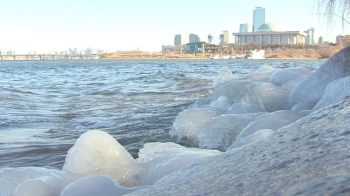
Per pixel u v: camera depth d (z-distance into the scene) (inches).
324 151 46.0
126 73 1100.5
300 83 192.4
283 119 147.9
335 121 57.3
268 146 59.8
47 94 471.2
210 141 173.9
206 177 58.1
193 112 197.5
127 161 107.8
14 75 1055.6
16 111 311.9
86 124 244.4
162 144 131.0
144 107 318.3
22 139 199.0
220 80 384.8
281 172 44.9
